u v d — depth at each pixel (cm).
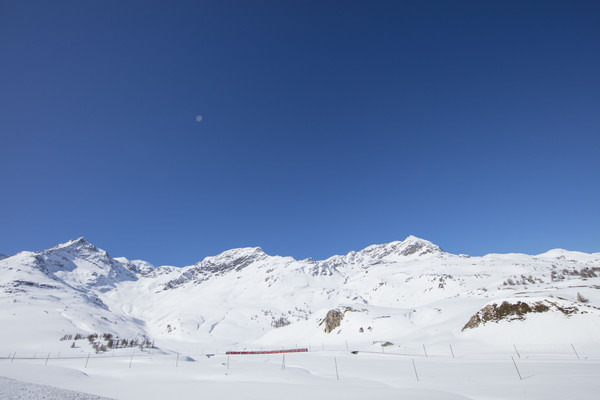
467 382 3234
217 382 3903
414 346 8381
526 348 6241
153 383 3900
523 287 14550
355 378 4019
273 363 6059
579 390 2581
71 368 6072
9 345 12850
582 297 8256
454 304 13025
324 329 15138
